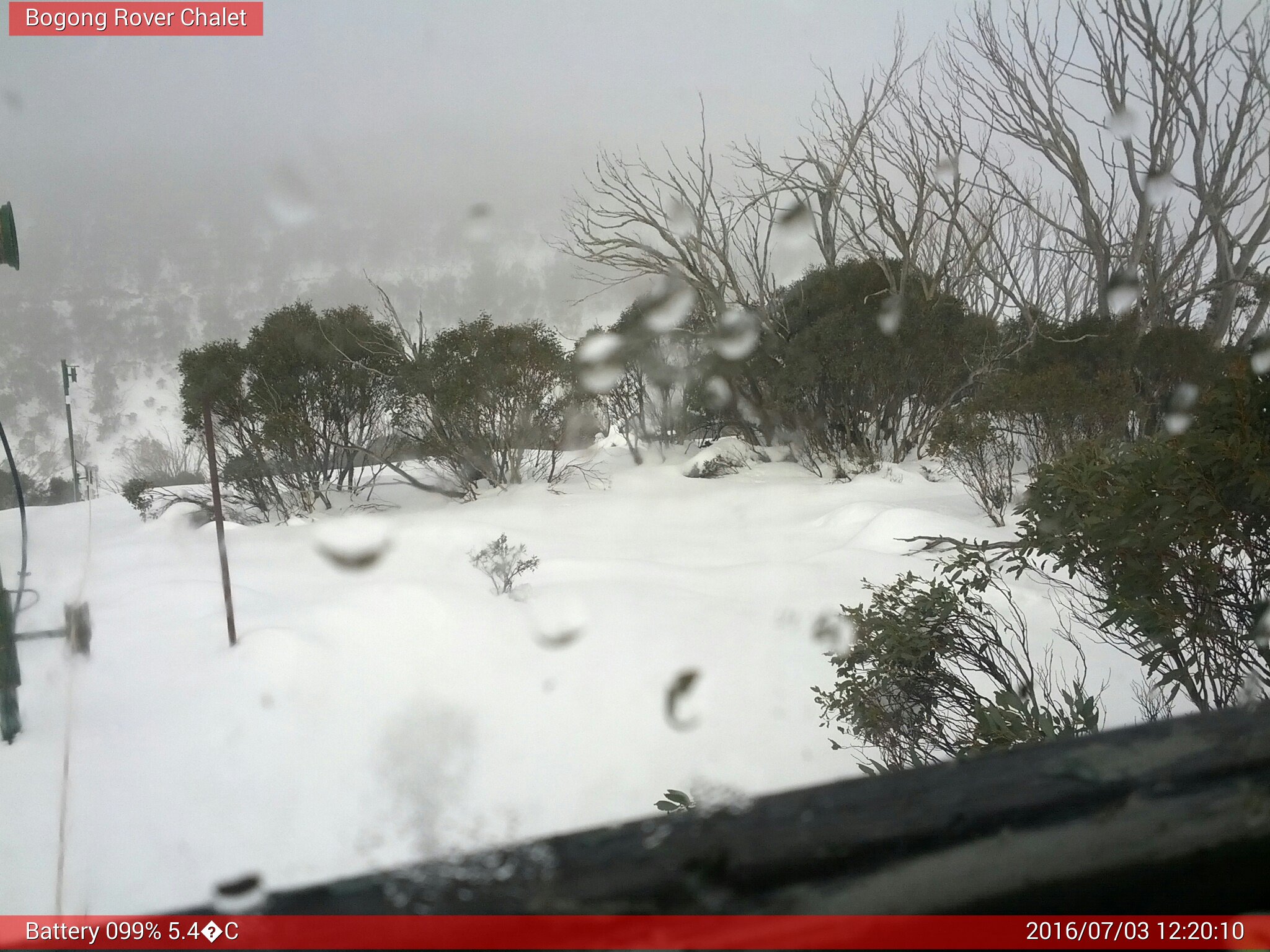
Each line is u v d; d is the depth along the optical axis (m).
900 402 14.38
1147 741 0.72
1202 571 2.49
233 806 3.14
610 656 5.26
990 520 9.27
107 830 2.88
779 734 4.02
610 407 16.33
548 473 15.43
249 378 14.76
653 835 0.56
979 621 3.55
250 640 5.02
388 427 15.80
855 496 11.71
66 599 6.23
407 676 4.83
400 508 14.51
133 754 3.56
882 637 3.35
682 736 4.00
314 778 3.37
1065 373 10.09
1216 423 2.36
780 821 0.58
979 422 9.94
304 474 14.60
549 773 3.57
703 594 6.82
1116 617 2.63
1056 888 0.52
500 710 4.33
